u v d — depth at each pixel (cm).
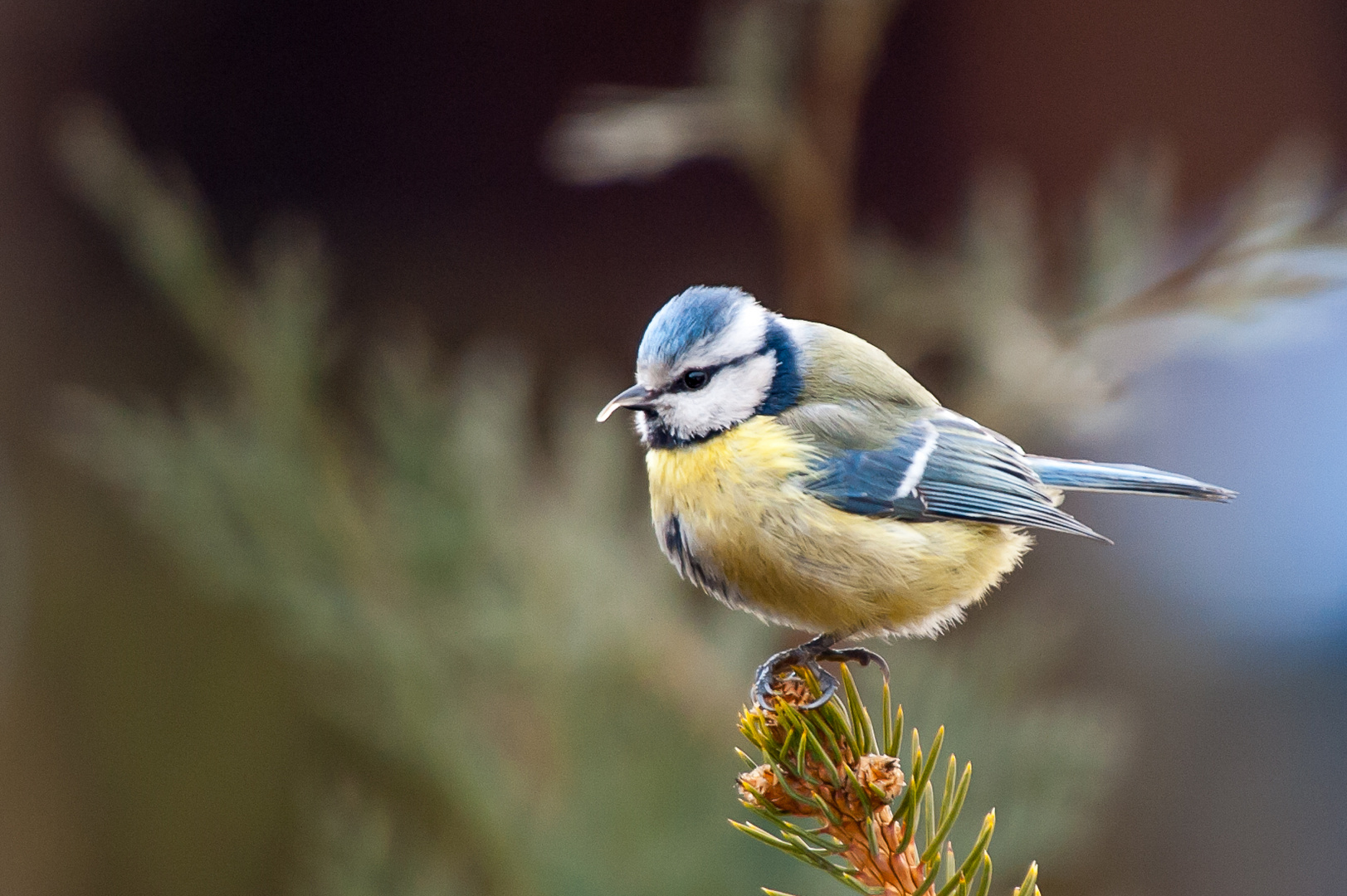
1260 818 339
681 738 319
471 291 373
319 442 321
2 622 340
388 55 373
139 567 342
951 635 330
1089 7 337
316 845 335
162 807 339
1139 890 338
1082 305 323
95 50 362
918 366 328
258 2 366
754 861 319
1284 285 321
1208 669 341
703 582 319
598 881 318
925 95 338
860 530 318
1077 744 320
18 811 338
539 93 367
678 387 319
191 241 321
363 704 323
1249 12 336
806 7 324
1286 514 341
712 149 324
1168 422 340
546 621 319
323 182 381
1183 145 337
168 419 322
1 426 347
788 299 324
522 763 320
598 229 375
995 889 319
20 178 355
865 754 312
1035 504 319
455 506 320
